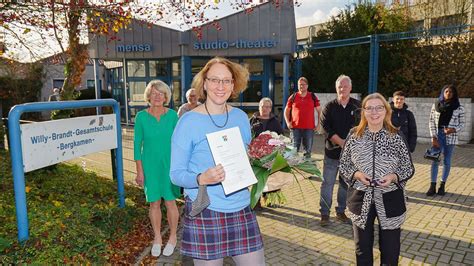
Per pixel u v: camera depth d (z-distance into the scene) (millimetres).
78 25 6312
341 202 4969
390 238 2959
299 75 15836
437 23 15336
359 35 15203
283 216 5234
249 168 2189
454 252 4035
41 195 4988
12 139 3209
